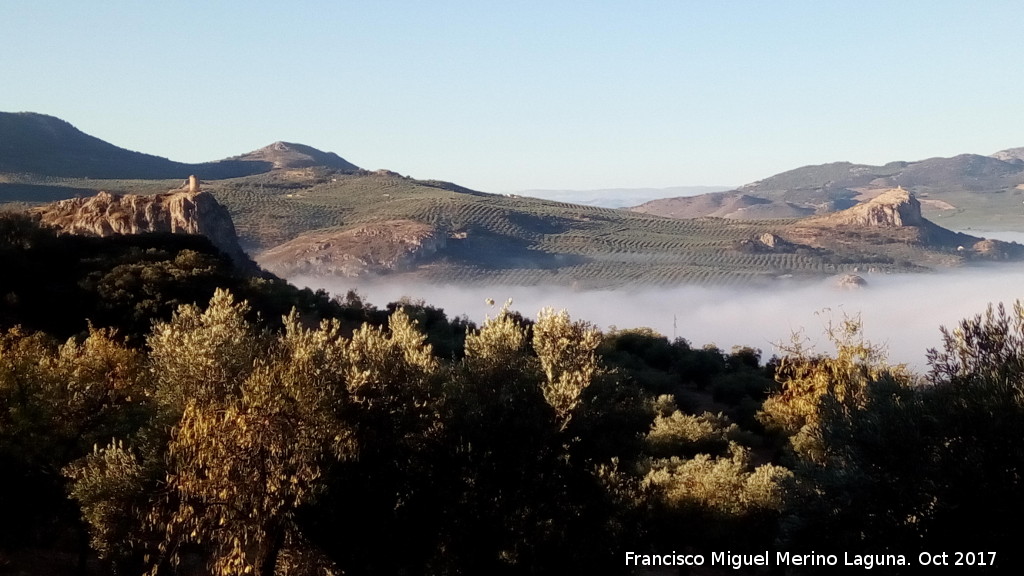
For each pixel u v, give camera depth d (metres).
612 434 16.77
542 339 17.89
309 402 13.50
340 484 13.72
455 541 14.41
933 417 10.88
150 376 18.47
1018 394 10.34
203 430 12.86
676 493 21.47
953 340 12.34
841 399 13.66
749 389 52.56
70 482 16.77
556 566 14.25
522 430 14.99
